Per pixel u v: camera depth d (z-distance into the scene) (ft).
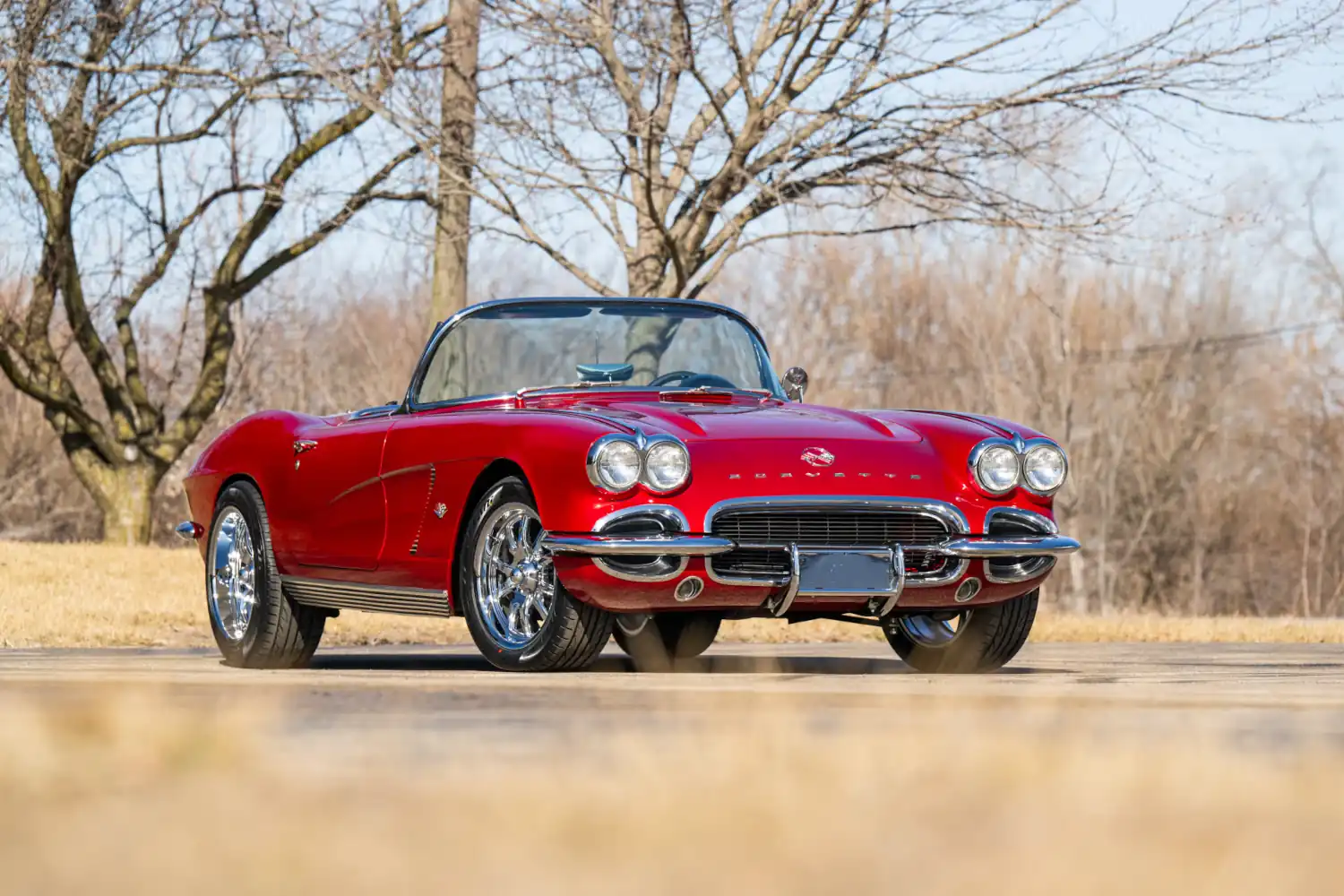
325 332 319.27
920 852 9.98
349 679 35.78
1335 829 11.14
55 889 8.67
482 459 44.57
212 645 72.54
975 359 334.03
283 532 51.90
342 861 9.46
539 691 30.68
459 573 45.62
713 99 107.76
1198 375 346.54
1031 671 48.57
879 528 43.93
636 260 114.21
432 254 116.88
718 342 52.70
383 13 116.16
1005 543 44.57
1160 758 14.43
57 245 171.01
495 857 9.59
